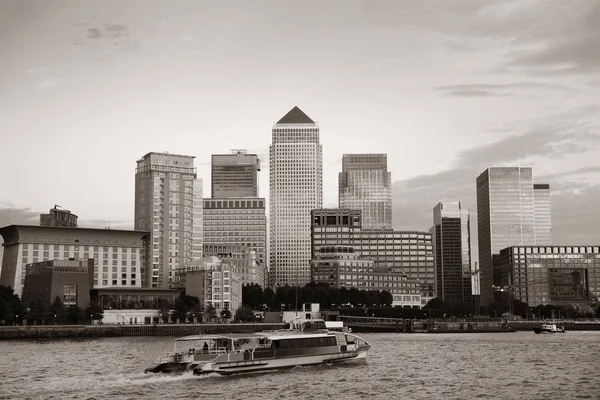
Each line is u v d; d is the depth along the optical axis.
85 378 156.25
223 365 156.62
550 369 178.00
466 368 179.50
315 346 173.12
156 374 158.00
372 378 156.88
